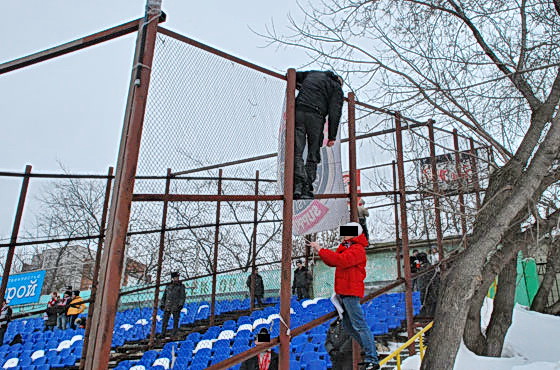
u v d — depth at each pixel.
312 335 9.77
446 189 8.76
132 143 3.85
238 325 10.39
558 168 6.87
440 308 5.13
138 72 4.02
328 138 6.10
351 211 6.71
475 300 7.64
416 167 9.27
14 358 11.47
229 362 4.45
